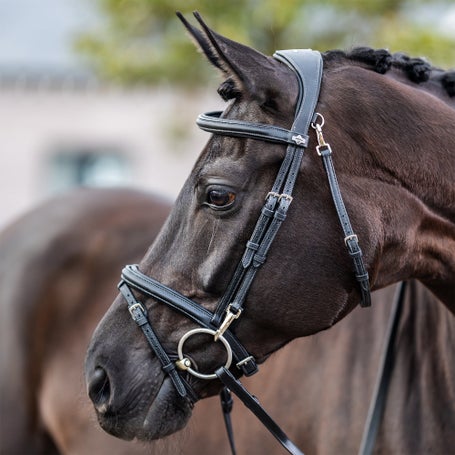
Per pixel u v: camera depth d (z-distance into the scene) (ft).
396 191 10.78
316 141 10.47
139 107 66.23
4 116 65.62
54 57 64.80
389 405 12.33
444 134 11.13
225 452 14.87
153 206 19.65
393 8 31.78
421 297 12.57
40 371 18.61
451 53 31.04
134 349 10.93
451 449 11.76
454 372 11.82
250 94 10.34
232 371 10.88
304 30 31.30
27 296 18.85
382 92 11.07
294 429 13.57
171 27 34.65
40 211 20.17
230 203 10.32
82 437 17.35
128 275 11.03
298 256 10.33
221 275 10.41
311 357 13.69
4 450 18.61
